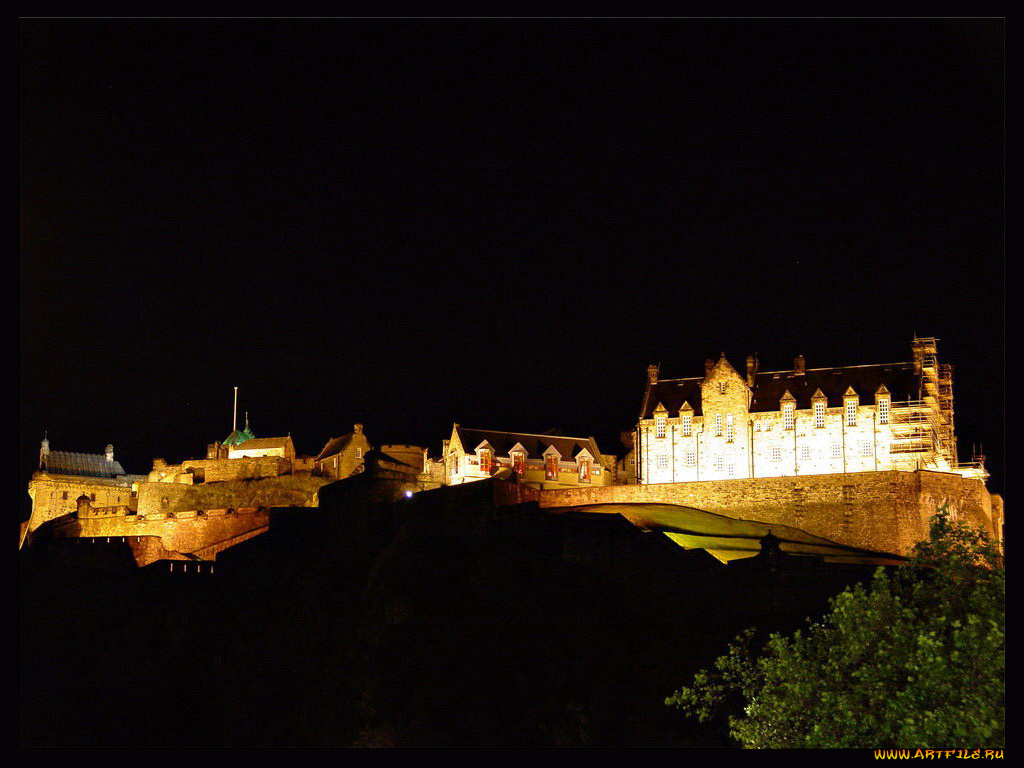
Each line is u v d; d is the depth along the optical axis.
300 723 112.88
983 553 61.00
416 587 113.38
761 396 138.12
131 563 136.75
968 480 120.75
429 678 106.31
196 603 129.25
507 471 153.75
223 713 119.62
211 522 148.50
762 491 124.25
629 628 102.88
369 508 130.50
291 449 174.38
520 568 111.38
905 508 117.69
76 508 164.12
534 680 102.38
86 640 129.75
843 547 117.88
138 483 171.12
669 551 105.31
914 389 130.50
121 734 122.56
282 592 127.62
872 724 56.25
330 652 116.19
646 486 129.00
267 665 120.75
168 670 125.00
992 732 52.16
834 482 121.12
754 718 61.78
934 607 61.19
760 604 100.00
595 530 110.19
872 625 60.00
